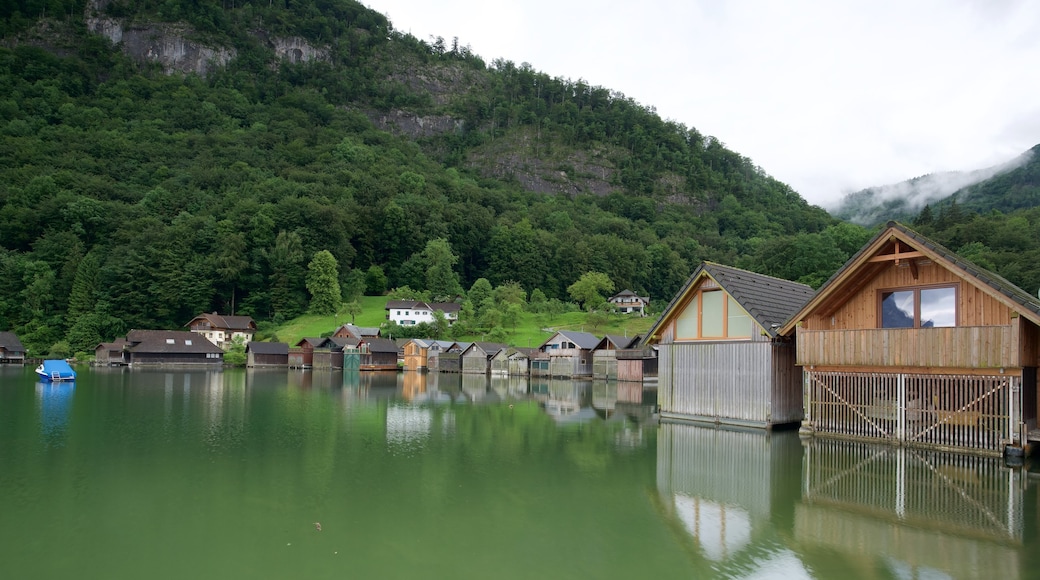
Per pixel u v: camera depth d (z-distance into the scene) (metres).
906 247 18.78
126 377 59.69
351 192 154.00
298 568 9.56
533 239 149.75
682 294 25.56
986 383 17.36
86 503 13.16
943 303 18.52
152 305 105.94
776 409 22.92
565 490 14.38
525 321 106.38
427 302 119.50
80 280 101.44
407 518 12.16
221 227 122.06
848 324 20.58
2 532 11.22
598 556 10.16
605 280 129.25
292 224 126.94
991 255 82.19
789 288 26.72
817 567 9.68
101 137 167.25
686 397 25.84
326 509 12.75
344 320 111.88
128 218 123.25
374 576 9.26
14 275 102.25
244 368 88.88
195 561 9.84
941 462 17.06
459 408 32.53
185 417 27.53
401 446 20.14
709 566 9.73
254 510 12.66
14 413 28.38
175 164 164.75
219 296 115.38
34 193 120.81
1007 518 12.09
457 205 164.50
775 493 14.06
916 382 19.09
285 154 188.25
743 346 23.70
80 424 24.88
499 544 10.70
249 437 21.80
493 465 17.12
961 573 9.36
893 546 10.59
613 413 30.44
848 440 20.33
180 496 13.72
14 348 84.69
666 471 16.36
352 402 35.50
